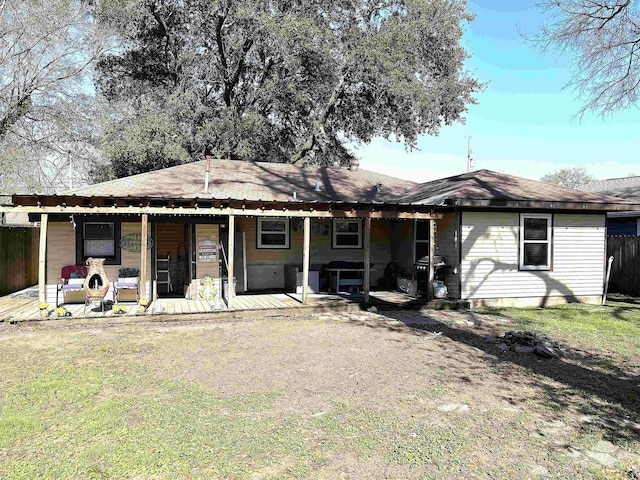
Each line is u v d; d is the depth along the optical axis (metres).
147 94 24.67
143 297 10.04
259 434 4.31
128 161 21.69
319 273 13.86
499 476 3.66
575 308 12.06
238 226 13.60
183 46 25.62
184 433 4.30
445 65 23.38
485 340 8.31
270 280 14.05
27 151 21.23
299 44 21.70
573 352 7.57
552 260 12.72
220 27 23.73
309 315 10.71
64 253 11.41
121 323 9.60
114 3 21.22
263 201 10.53
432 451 4.05
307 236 11.31
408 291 13.12
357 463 3.81
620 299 13.87
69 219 11.42
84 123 22.36
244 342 7.98
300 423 4.58
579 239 12.98
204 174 14.74
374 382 5.88
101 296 9.78
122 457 3.83
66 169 22.48
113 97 24.72
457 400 5.29
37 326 9.17
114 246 11.68
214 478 3.54
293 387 5.65
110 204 9.75
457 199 11.35
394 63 21.55
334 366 6.57
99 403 5.02
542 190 13.24
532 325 9.72
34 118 22.28
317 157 28.33
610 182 24.27
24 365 6.45
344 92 26.23
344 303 11.39
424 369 6.48
